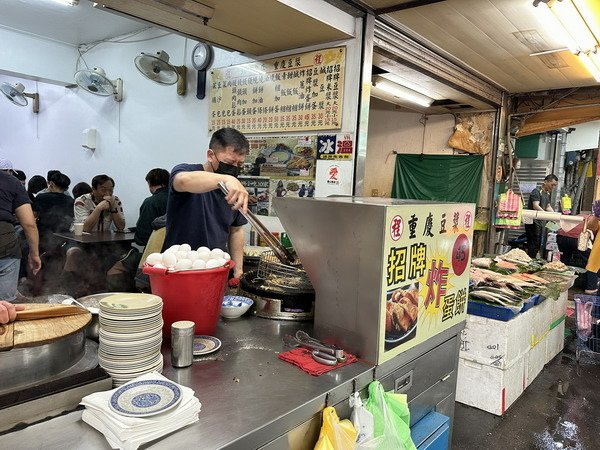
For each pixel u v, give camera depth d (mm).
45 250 4832
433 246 1658
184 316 1463
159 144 4691
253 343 1570
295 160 3344
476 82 4688
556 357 4008
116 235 4504
